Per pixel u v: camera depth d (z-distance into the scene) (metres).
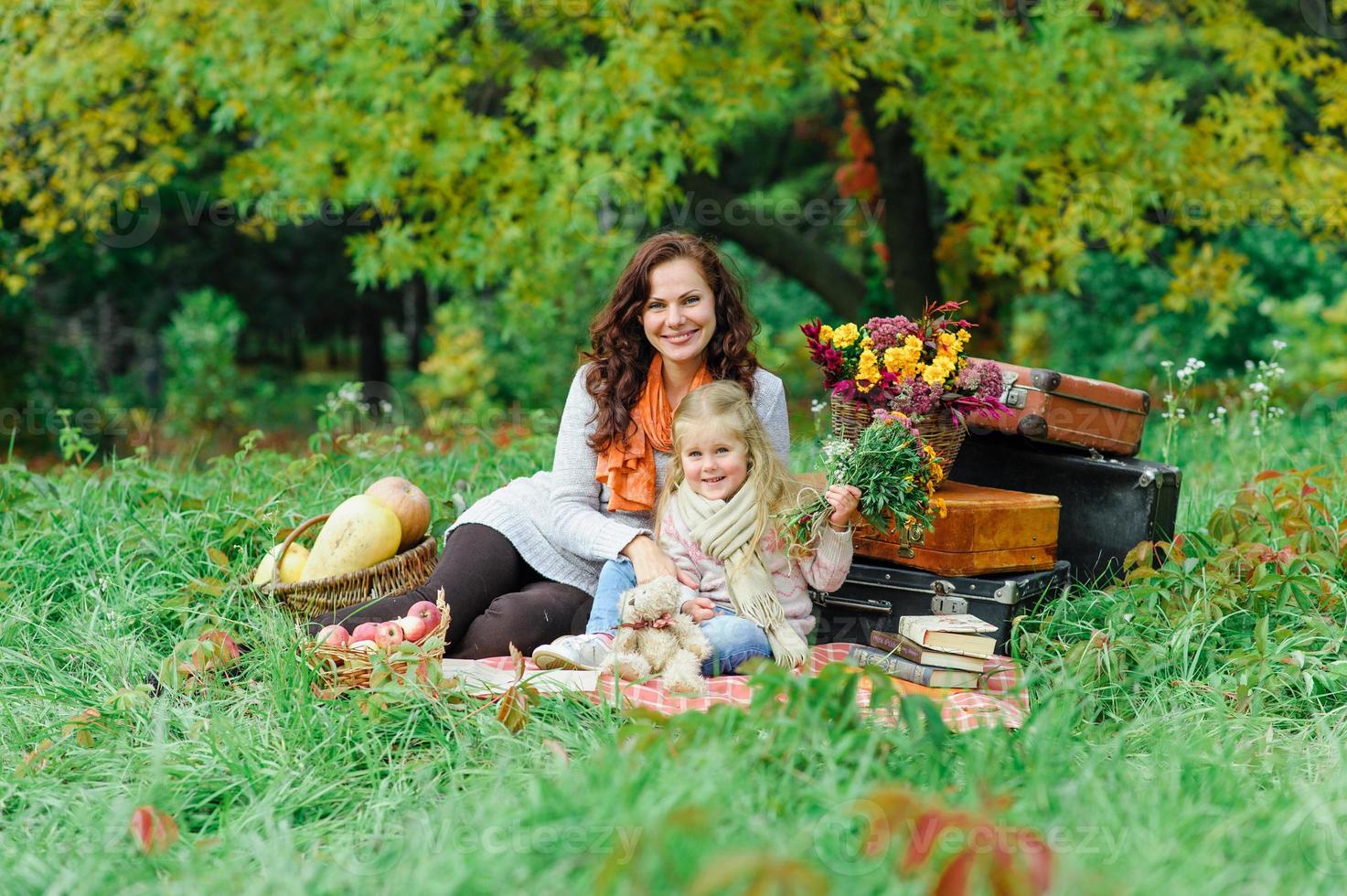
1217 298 8.73
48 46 8.28
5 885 2.23
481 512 3.86
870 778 2.46
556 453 3.82
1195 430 6.12
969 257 10.59
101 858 2.31
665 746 2.45
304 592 3.66
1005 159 8.37
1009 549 3.72
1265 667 3.17
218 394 12.56
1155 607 3.62
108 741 2.97
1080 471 4.09
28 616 3.81
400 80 7.91
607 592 3.53
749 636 3.33
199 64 8.09
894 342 3.61
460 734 2.89
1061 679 3.00
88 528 4.43
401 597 3.66
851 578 3.79
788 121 14.44
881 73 8.19
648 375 3.77
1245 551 3.76
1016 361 13.27
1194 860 2.14
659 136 7.84
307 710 2.96
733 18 7.75
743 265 16.77
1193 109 11.08
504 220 8.04
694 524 3.51
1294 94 9.41
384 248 8.31
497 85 8.76
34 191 9.66
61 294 13.17
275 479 5.07
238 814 2.55
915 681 3.35
